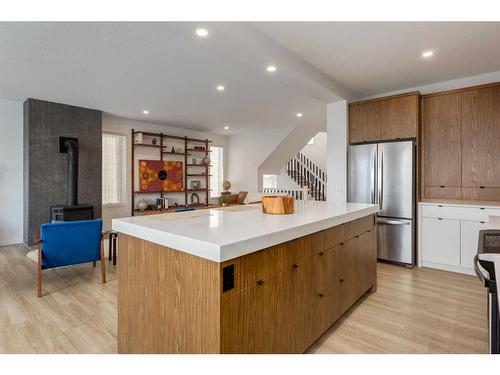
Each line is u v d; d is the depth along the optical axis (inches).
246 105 202.7
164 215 78.7
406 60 126.4
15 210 187.9
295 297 63.8
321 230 72.6
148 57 122.4
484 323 87.4
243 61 110.3
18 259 153.3
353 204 113.6
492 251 59.1
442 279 126.0
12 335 80.2
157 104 199.2
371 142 160.6
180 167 288.0
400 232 145.9
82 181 203.5
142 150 259.3
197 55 120.6
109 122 234.4
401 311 95.4
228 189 315.6
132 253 64.0
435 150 151.1
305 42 109.6
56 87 161.2
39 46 111.9
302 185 380.8
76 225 112.5
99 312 94.4
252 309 51.8
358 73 141.8
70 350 73.1
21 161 190.2
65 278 125.6
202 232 54.4
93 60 125.4
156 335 57.2
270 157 307.7
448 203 136.9
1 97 179.5
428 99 153.3
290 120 252.8
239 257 49.1
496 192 134.8
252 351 51.7
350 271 91.0
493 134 135.2
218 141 328.8
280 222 67.1
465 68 135.5
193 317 49.4
